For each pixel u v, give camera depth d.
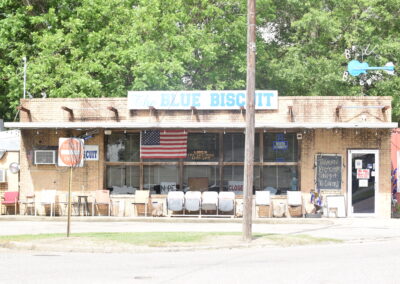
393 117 40.28
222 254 16.11
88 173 27.55
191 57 33.88
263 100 26.78
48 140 27.89
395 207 28.28
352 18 40.53
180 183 27.20
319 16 36.78
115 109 27.17
